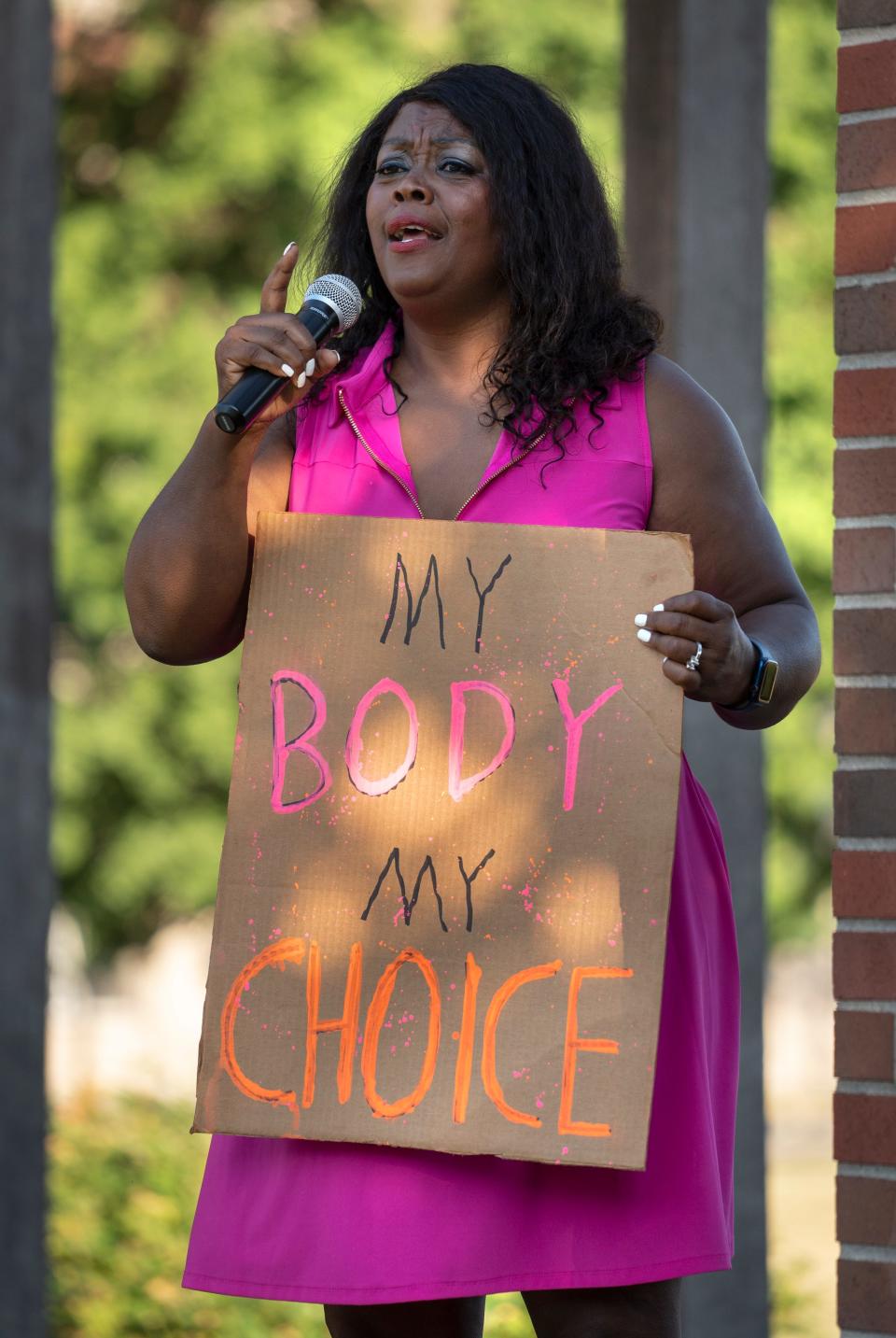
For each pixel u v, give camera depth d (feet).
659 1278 16.94
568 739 16.96
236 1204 17.67
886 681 20.13
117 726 106.63
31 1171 34.04
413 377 18.81
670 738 16.81
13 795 34.32
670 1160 17.26
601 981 16.55
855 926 20.07
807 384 107.65
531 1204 16.96
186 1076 95.25
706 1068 17.71
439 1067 16.63
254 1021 17.02
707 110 35.40
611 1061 16.38
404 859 17.02
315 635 17.53
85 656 108.58
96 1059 116.67
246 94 106.11
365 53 105.91
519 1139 16.34
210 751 107.24
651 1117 17.26
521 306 18.29
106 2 110.11
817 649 18.56
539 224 18.25
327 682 17.43
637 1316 17.61
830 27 110.22
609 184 21.31
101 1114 58.23
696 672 16.87
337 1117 16.72
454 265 18.13
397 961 16.89
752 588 18.78
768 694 17.28
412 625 17.39
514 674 17.13
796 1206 86.69
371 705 17.30
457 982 16.76
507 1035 16.57
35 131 34.68
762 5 35.86
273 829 17.28
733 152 35.55
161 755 107.65
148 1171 53.52
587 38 106.11
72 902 109.60
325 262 20.07
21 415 34.58
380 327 19.48
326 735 17.34
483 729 17.10
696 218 35.24
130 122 110.22
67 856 107.45
